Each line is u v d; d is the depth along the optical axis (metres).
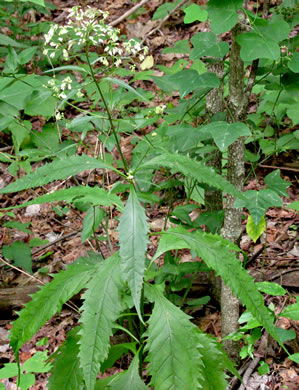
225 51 2.07
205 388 1.88
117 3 7.72
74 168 1.63
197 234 1.81
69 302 3.42
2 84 3.11
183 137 2.58
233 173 2.45
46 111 3.60
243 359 2.85
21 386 2.22
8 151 5.22
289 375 2.71
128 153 4.80
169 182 2.82
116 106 3.10
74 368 1.91
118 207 1.76
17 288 3.46
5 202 4.91
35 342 3.25
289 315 2.52
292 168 4.39
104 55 1.89
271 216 4.08
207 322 3.15
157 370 1.65
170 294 2.94
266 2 3.54
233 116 2.35
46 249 4.18
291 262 3.50
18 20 6.75
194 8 2.16
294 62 2.25
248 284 1.71
